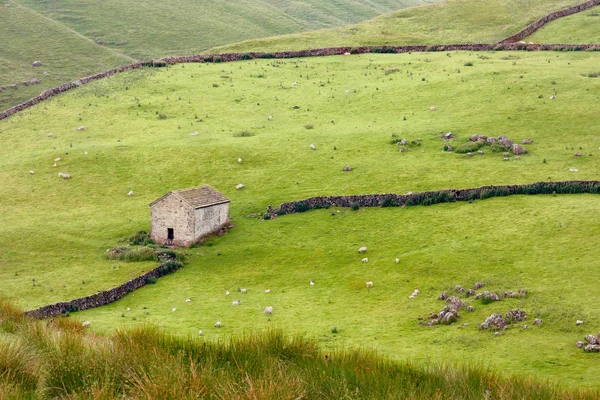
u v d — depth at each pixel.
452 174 88.12
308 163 97.38
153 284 68.75
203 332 51.16
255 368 24.14
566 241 65.25
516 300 53.22
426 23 171.50
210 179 95.62
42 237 81.81
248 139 107.50
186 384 21.67
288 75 139.75
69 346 24.64
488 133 101.06
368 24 176.62
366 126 109.75
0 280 69.31
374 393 22.84
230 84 135.75
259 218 83.50
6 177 101.62
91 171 101.56
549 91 113.06
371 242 73.62
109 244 79.62
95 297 62.66
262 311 58.16
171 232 78.88
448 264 64.19
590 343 42.81
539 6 172.00
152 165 101.56
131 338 26.09
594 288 53.66
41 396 21.23
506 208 76.56
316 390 22.55
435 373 25.88
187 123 117.75
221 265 72.19
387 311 55.75
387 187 86.81
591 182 79.06
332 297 61.16
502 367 39.84
